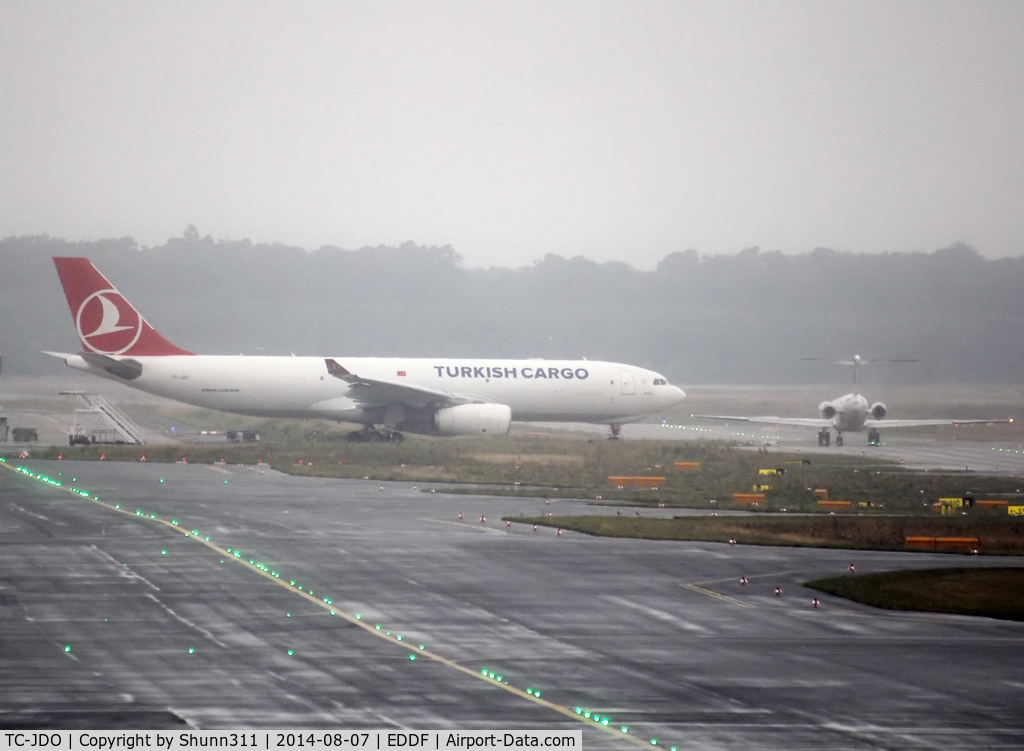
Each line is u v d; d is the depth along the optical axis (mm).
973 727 56719
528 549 107938
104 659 64375
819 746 53250
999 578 98500
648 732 54531
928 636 77188
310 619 76062
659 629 76750
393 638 71625
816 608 85625
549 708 57844
